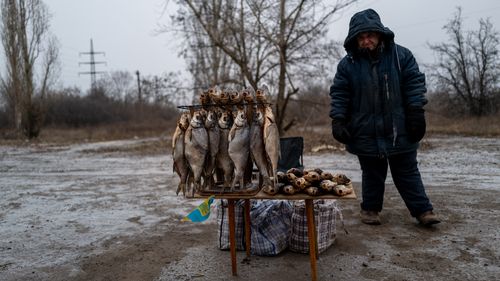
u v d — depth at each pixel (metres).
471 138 16.25
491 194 6.01
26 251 4.24
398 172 4.46
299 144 5.85
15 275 3.63
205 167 3.24
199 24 15.46
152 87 16.69
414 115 4.12
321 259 3.73
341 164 9.89
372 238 4.23
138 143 21.62
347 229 4.54
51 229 5.03
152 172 9.91
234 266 3.43
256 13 14.10
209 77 16.64
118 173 9.95
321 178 3.15
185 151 3.18
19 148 20.14
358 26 4.05
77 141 25.16
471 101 25.92
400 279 3.28
